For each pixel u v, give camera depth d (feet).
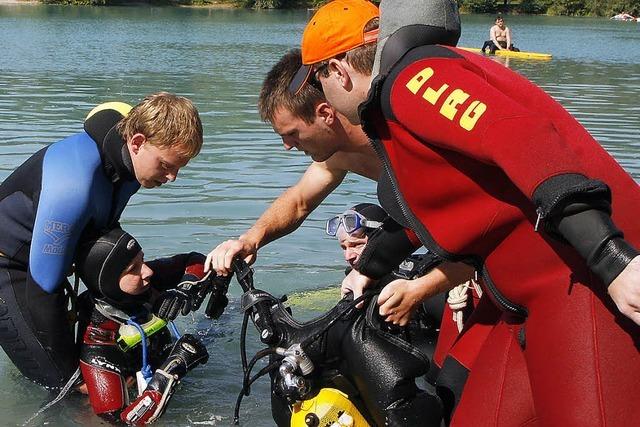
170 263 13.84
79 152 12.06
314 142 10.40
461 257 8.36
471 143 7.24
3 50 63.87
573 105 40.91
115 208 12.74
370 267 10.24
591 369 7.39
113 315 12.59
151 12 141.08
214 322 15.38
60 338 12.47
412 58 7.96
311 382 10.37
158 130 11.64
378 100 8.15
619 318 7.45
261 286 16.70
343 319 10.48
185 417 12.07
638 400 7.35
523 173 6.89
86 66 54.13
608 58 73.36
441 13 8.18
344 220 11.33
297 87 10.00
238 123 33.30
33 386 13.03
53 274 12.13
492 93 7.33
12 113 33.99
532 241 7.85
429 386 12.34
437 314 13.97
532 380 7.94
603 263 6.72
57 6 146.00
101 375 12.30
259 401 12.59
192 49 71.41
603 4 179.63
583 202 6.73
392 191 8.85
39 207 11.94
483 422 8.50
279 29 105.40
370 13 9.00
